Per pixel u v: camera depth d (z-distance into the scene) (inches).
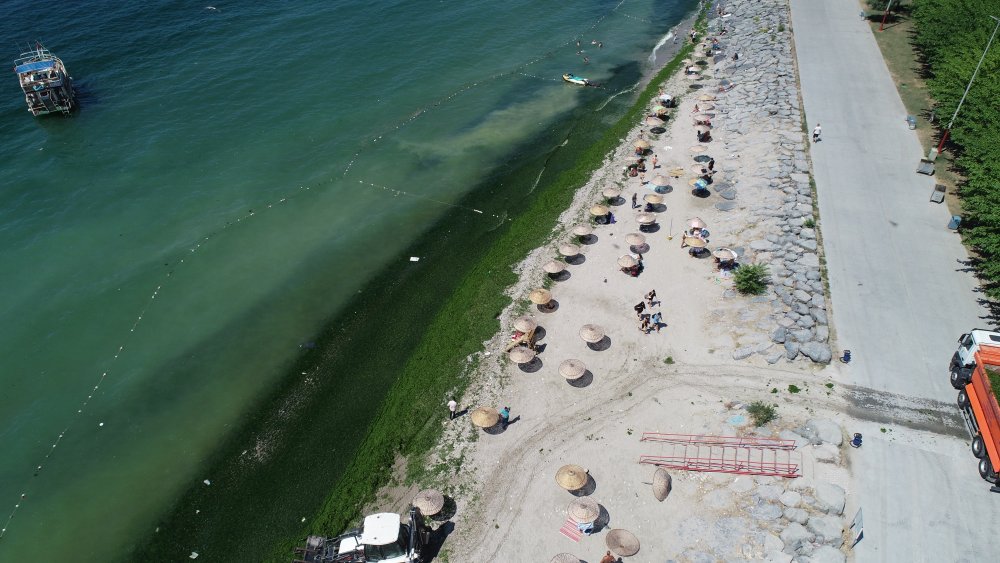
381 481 1594.5
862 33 3560.5
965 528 1355.8
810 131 2696.9
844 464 1486.2
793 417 1608.0
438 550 1425.9
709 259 2172.7
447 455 1625.2
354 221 2524.6
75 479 1647.4
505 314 2028.8
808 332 1791.3
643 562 1365.7
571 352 1879.9
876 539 1344.7
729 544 1373.0
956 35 2783.0
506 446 1630.2
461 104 3331.7
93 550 1497.3
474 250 2370.8
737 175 2544.3
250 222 2513.5
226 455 1694.1
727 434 1596.9
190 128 3053.6
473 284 2183.8
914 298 1898.4
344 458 1673.2
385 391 1854.1
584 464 1572.3
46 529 1541.6
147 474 1654.8
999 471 1362.0
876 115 2795.3
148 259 2345.0
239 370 1931.6
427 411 1750.7
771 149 2605.8
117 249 2390.5
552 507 1488.7
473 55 3823.8
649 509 1466.5
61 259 2342.5
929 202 2269.9
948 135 2541.8
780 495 1434.5
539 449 1616.6
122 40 3742.6
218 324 2090.3
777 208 2288.4
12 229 2471.7
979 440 1466.5
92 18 3956.7
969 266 1998.0
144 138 2979.8
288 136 3021.7
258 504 1573.6
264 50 3725.4
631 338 1907.0
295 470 1647.4
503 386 1791.3
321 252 2377.0
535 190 2684.5
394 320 2089.1
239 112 3179.1
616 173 2672.2
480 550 1416.1
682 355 1836.9
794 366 1742.1
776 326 1844.2
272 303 2164.1
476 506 1504.7
